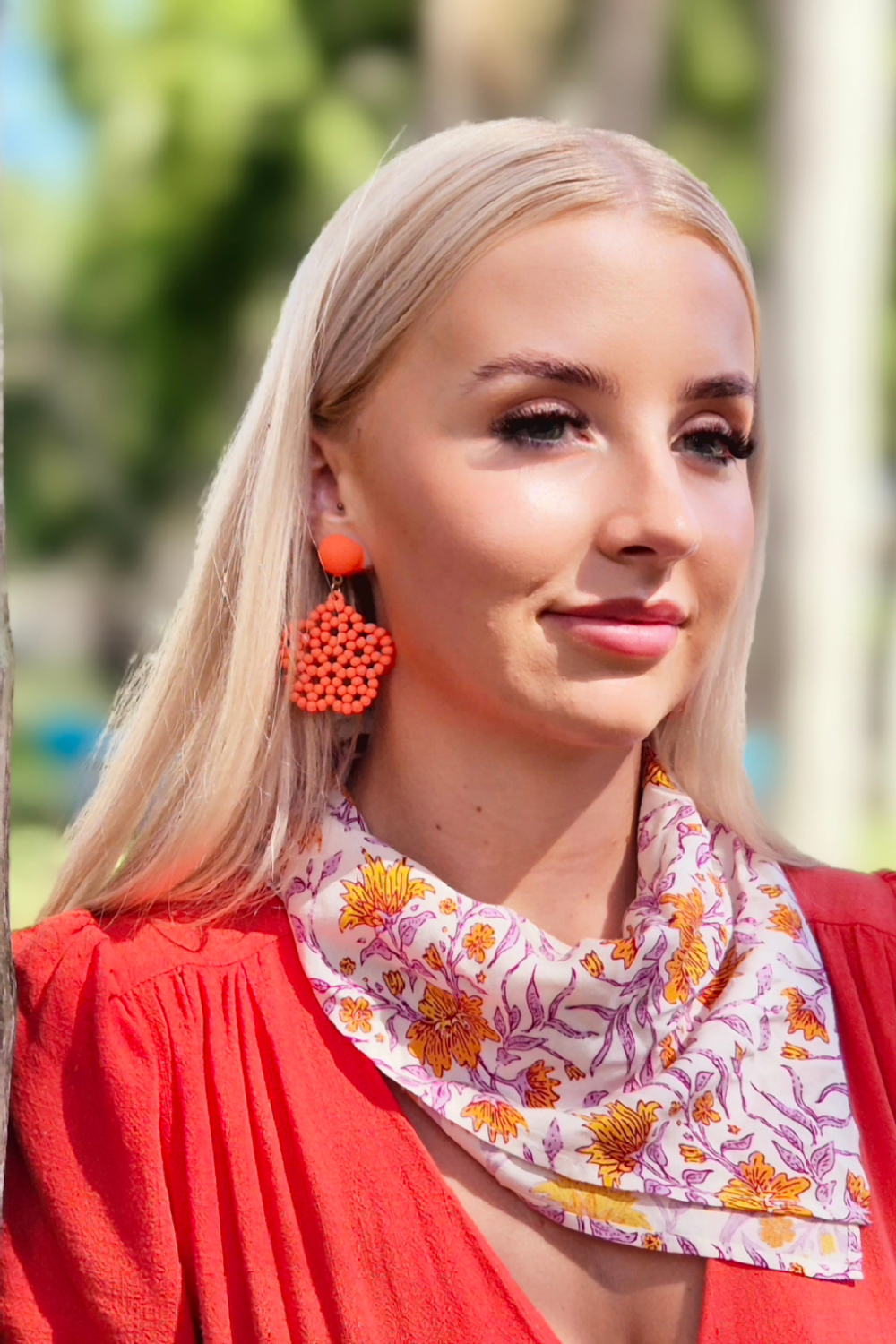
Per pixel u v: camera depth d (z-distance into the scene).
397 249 1.70
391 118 12.83
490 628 1.65
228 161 12.84
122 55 13.65
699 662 1.73
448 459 1.66
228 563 1.85
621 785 1.80
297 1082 1.71
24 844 9.98
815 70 8.73
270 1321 1.63
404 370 1.69
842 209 8.78
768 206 9.10
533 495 1.63
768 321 9.10
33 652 17.00
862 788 13.11
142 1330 1.63
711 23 13.58
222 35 12.78
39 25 14.08
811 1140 1.72
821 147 8.74
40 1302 1.65
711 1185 1.67
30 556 15.95
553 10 9.28
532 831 1.77
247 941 1.78
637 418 1.64
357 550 1.77
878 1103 1.81
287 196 13.01
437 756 1.77
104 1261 1.64
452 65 9.34
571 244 1.64
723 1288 1.65
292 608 1.82
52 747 12.78
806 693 8.97
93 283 14.15
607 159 1.69
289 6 12.78
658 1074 1.71
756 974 1.79
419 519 1.68
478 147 1.70
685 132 13.88
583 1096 1.70
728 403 1.70
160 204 13.24
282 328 1.83
